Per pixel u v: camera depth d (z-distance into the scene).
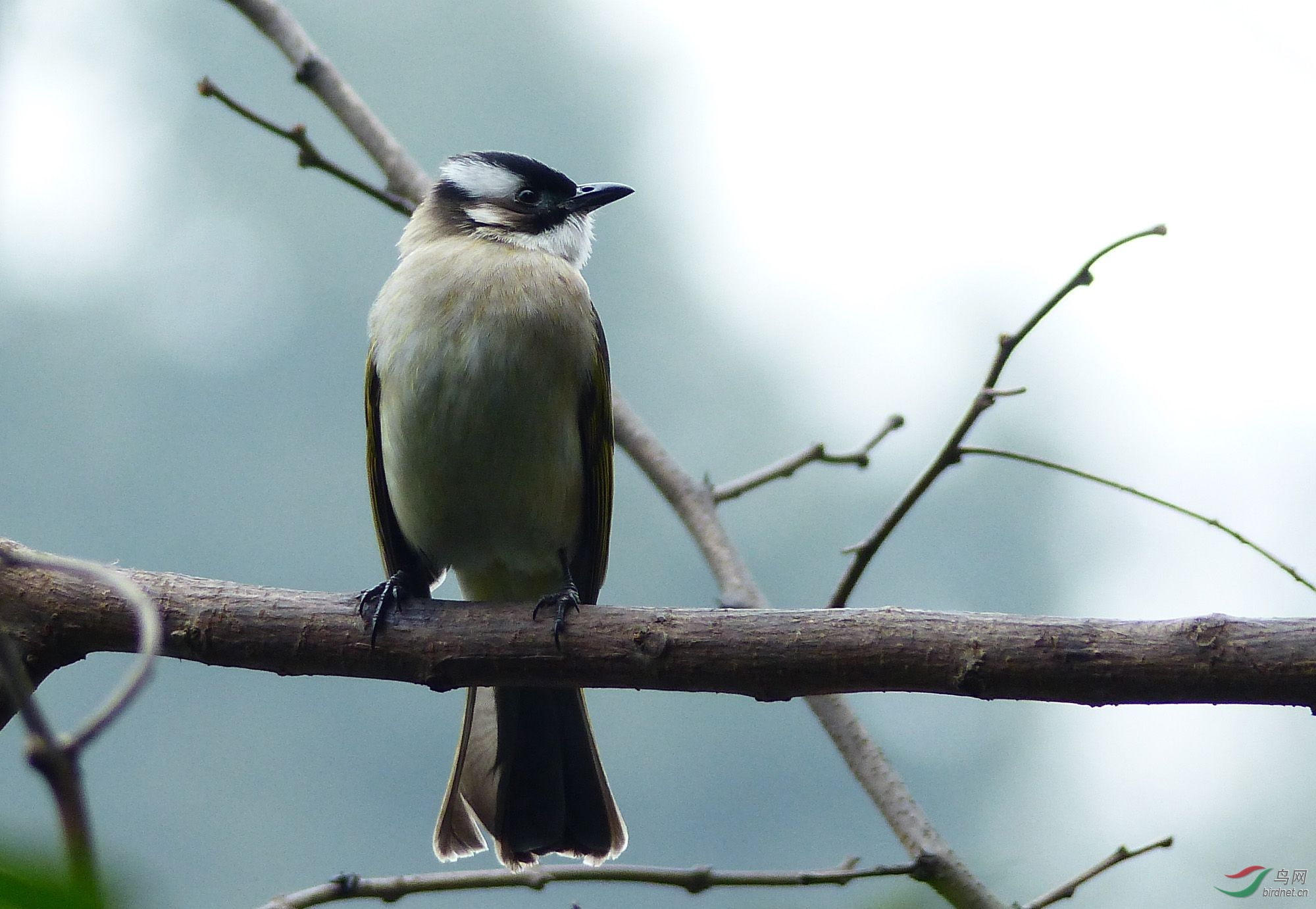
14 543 4.68
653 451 6.43
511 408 6.08
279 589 4.81
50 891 1.58
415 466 6.20
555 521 6.34
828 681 4.34
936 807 12.48
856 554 5.09
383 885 4.41
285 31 7.00
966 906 4.49
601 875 4.50
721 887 4.51
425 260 6.50
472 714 6.21
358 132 6.90
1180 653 4.01
